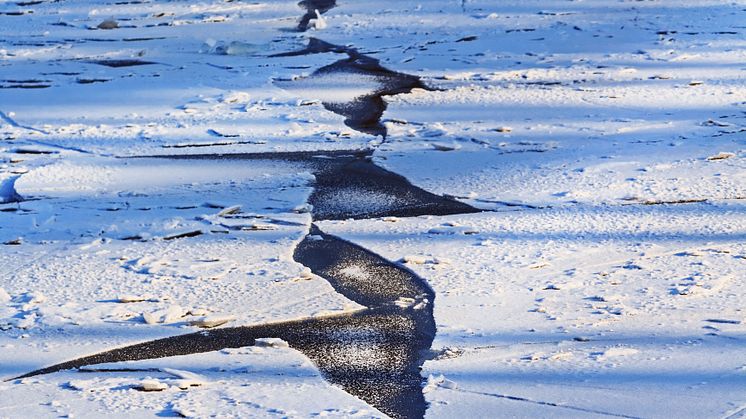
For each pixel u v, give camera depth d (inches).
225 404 273.7
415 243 407.5
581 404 265.4
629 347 300.0
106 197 484.4
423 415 264.8
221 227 435.8
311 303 348.8
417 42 869.2
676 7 999.6
